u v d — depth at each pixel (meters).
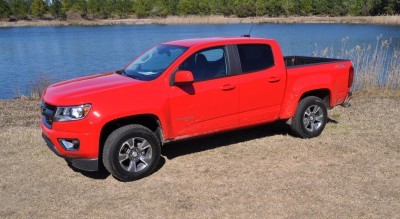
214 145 7.25
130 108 5.63
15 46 36.91
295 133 7.50
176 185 5.70
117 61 25.83
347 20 69.06
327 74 7.44
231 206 5.09
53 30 61.38
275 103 6.98
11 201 5.33
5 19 83.19
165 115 5.93
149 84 5.88
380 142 7.32
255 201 5.21
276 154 6.77
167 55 6.42
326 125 8.41
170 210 5.03
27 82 18.78
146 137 5.82
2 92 16.44
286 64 8.80
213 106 6.33
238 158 6.63
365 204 5.12
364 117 9.07
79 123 5.45
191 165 6.38
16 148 7.29
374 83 13.34
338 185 5.62
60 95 5.70
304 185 5.62
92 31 57.06
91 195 5.46
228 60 6.48
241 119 6.67
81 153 5.52
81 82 6.21
